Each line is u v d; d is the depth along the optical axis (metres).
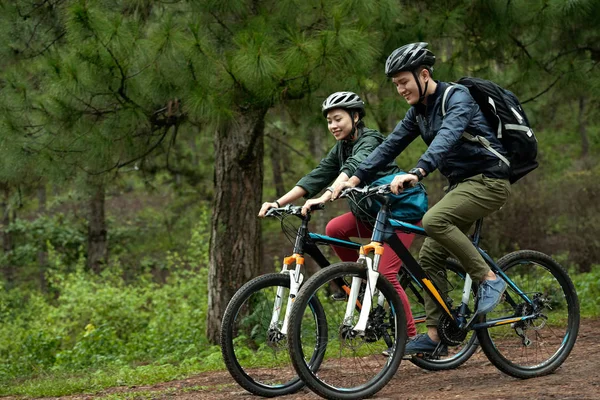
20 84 11.20
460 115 6.26
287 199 7.24
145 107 11.40
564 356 7.25
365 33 10.66
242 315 7.02
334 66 10.38
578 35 14.52
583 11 12.65
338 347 6.68
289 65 10.27
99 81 10.30
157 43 10.16
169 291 19.66
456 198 6.50
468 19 13.20
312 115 11.66
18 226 30.25
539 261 7.27
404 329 6.59
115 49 10.03
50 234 30.05
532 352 7.16
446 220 6.49
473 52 14.22
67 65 10.24
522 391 6.34
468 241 6.59
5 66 12.31
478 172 6.52
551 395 6.04
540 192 23.86
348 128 7.21
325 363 6.79
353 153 7.13
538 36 13.39
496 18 12.90
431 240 7.09
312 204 6.59
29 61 12.20
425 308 7.02
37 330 17.41
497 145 6.49
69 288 19.83
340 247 7.16
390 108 12.13
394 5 11.19
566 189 23.92
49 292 29.06
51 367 14.38
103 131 11.09
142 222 37.91
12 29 11.93
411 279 7.46
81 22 9.99
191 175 26.20
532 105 16.30
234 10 11.00
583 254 23.41
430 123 6.50
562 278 7.34
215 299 14.08
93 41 10.08
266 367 7.71
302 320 6.35
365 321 6.29
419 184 7.15
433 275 7.06
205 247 21.03
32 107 11.18
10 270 32.88
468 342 7.82
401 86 6.46
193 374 9.62
